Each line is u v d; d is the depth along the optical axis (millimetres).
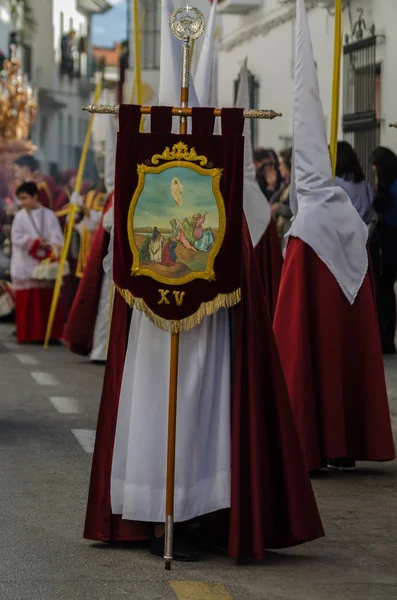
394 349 18688
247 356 7621
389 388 14867
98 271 18094
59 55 91875
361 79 23453
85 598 6891
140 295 7512
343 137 24062
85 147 21484
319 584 7270
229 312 7750
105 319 18141
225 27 33531
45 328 21891
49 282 21812
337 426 10422
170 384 7496
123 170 7543
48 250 21938
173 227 7523
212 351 7684
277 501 7695
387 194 18109
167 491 7492
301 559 7812
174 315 7488
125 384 7777
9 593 6965
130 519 7699
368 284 10656
